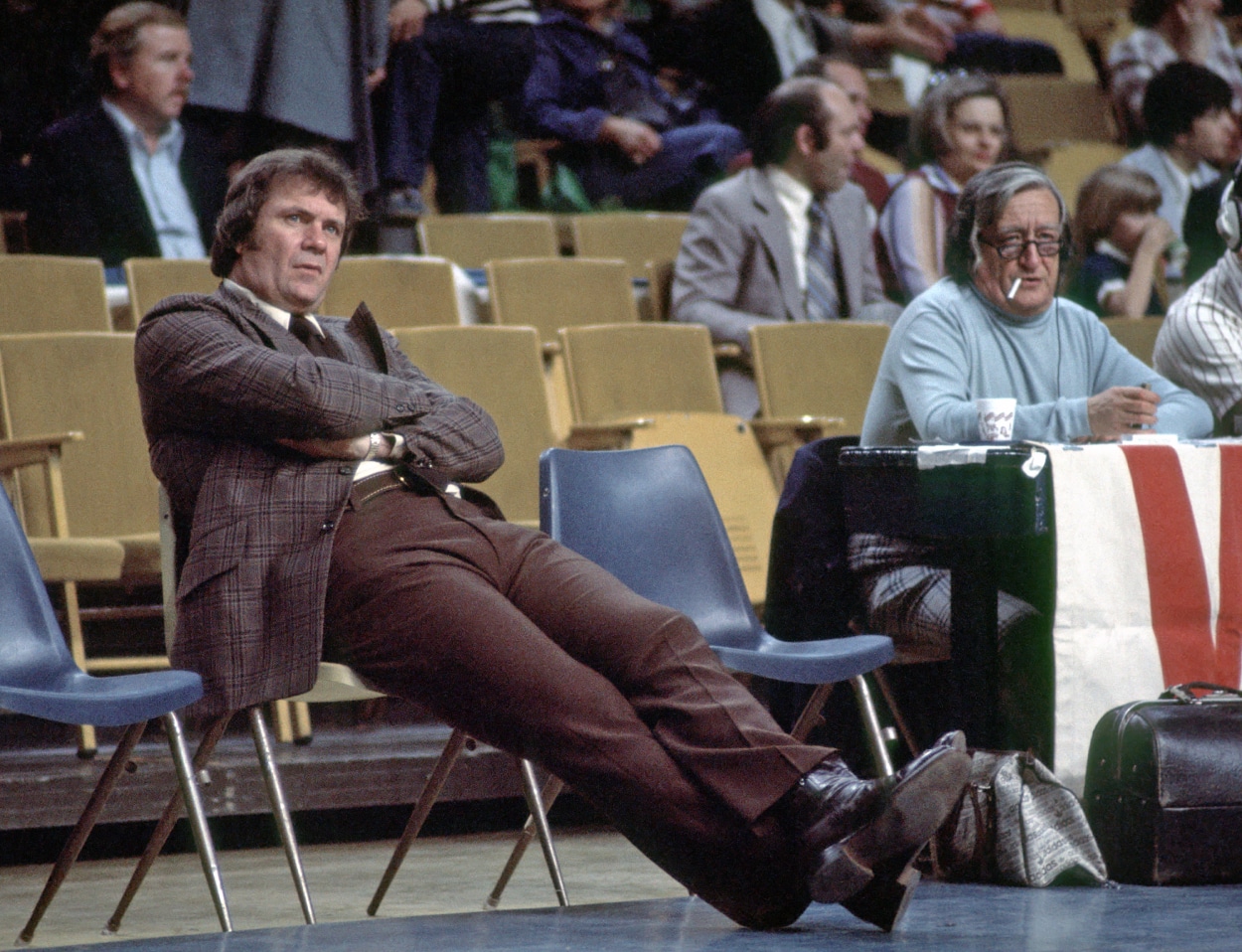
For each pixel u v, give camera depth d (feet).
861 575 25.90
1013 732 23.18
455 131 50.31
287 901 24.89
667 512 25.59
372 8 44.70
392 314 42.04
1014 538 23.41
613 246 50.01
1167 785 21.13
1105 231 54.80
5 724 31.81
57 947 15.81
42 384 34.73
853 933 16.39
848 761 26.91
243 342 20.26
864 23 61.62
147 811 28.91
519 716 17.22
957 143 51.44
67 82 44.91
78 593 35.81
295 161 21.74
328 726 35.37
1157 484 23.15
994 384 27.09
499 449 21.48
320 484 19.47
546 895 25.31
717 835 16.61
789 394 43.16
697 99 58.44
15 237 45.01
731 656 22.22
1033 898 19.54
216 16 43.47
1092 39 68.64
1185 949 15.02
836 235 47.65
